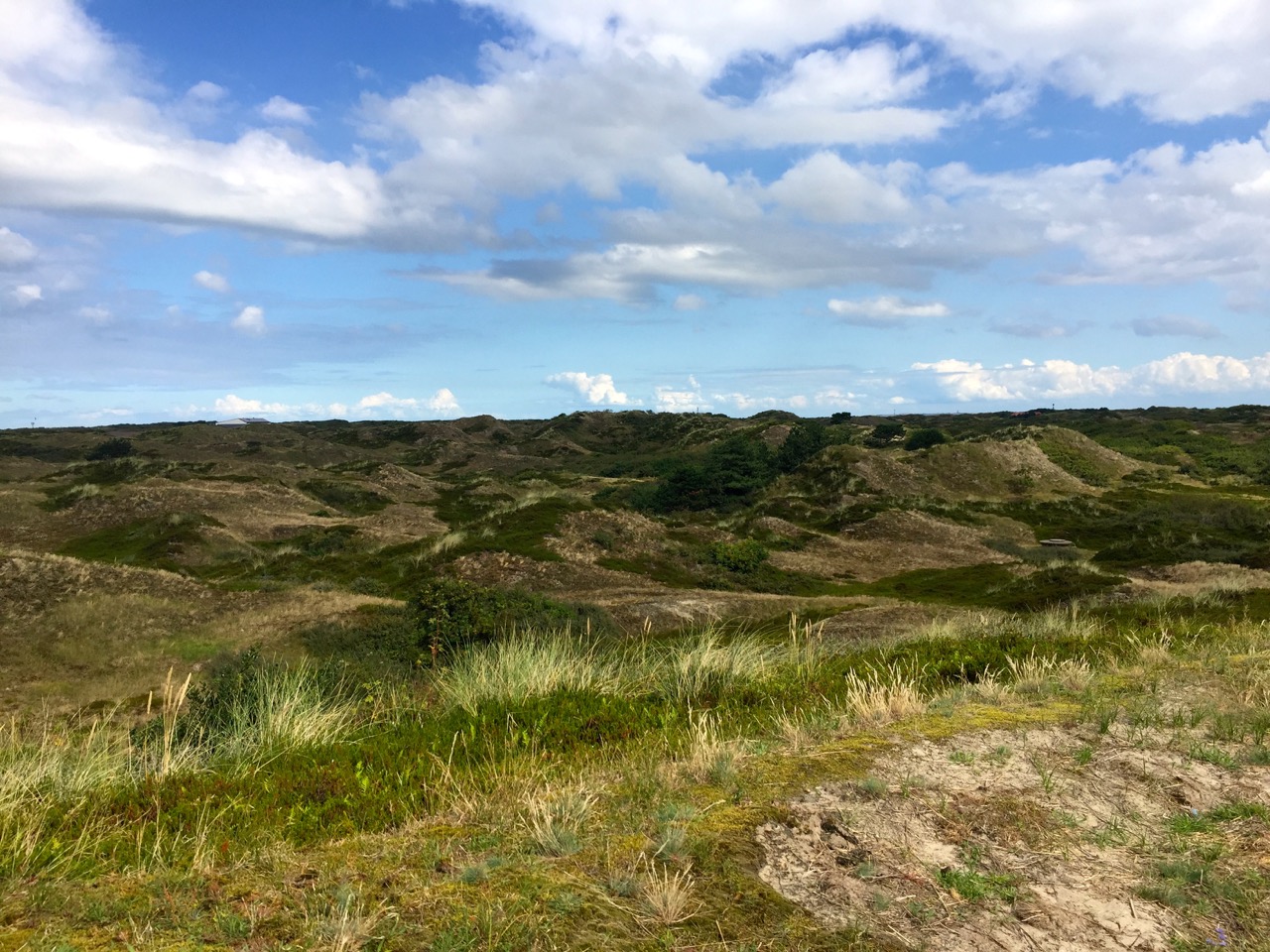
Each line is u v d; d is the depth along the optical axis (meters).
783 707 5.96
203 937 2.46
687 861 3.00
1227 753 4.58
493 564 30.33
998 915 2.85
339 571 32.22
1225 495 56.75
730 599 25.84
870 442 93.31
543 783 4.10
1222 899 3.01
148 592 22.22
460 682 7.13
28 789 4.21
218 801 4.11
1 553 23.25
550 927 2.50
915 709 5.44
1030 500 56.19
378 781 4.33
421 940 2.44
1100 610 14.99
